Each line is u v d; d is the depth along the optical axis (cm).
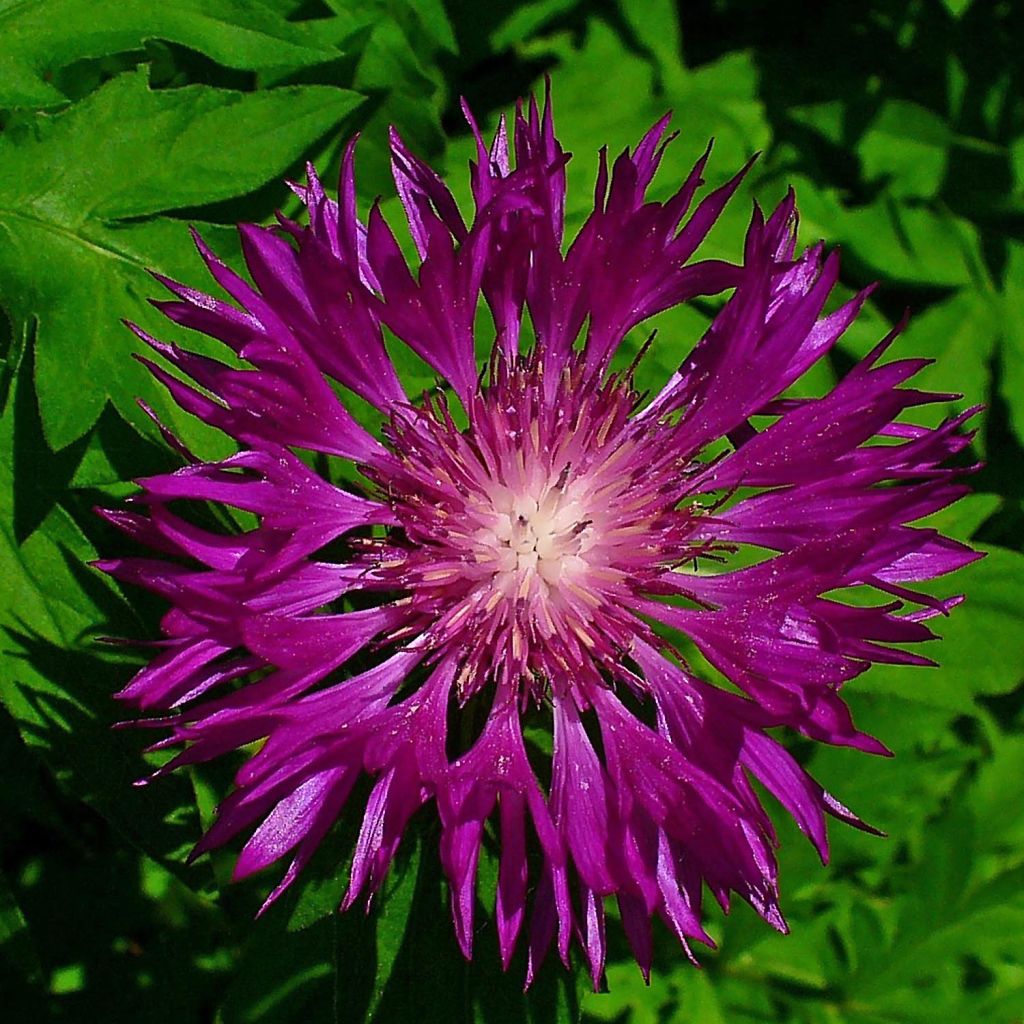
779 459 13
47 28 14
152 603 14
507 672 13
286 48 14
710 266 13
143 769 14
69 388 13
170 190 14
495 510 14
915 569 13
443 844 12
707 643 13
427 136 16
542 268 14
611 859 12
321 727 12
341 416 13
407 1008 13
